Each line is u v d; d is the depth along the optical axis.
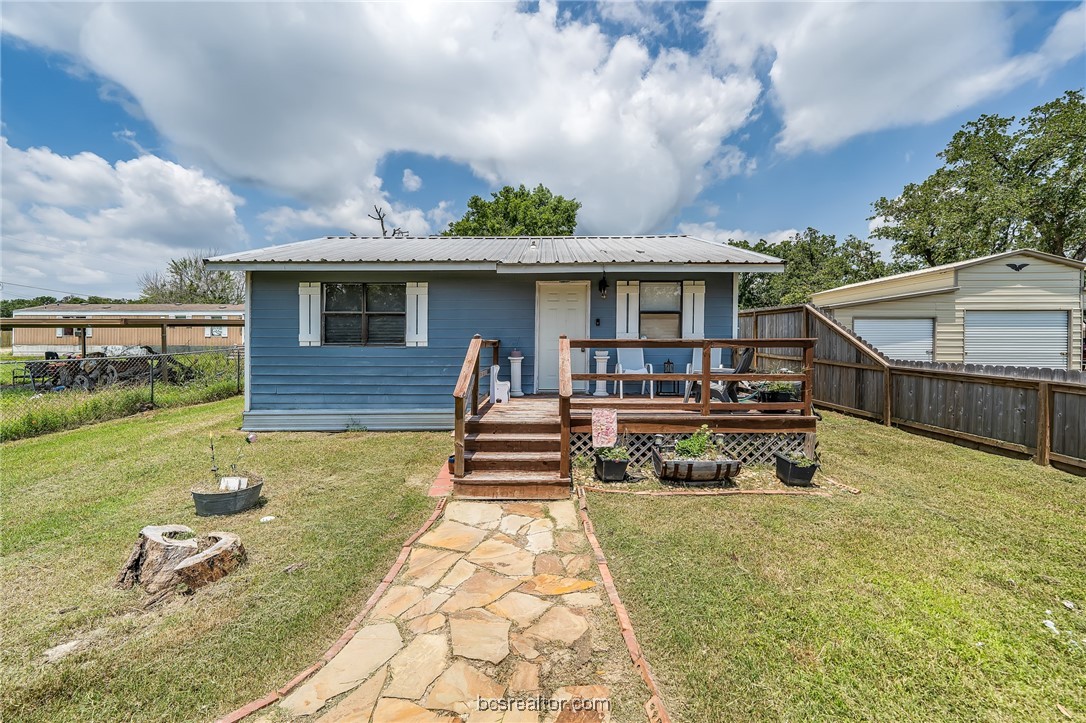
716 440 5.55
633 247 8.64
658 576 3.06
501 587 2.94
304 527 3.87
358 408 7.81
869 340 11.09
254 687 2.15
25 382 13.76
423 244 9.20
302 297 7.71
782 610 2.70
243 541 3.59
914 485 4.90
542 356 7.75
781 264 6.70
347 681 2.14
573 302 7.71
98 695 2.11
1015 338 10.62
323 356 7.77
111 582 3.04
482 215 31.14
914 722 1.96
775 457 5.42
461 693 2.06
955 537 3.66
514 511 4.25
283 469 5.54
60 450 6.46
